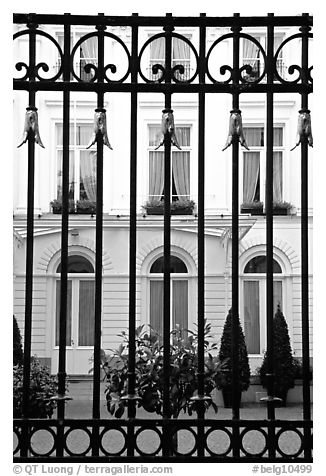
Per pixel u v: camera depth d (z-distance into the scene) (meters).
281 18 3.26
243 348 11.88
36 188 13.77
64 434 3.09
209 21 3.26
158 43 13.10
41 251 14.00
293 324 14.00
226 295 13.89
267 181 3.23
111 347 13.82
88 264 14.27
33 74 3.25
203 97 3.24
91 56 12.76
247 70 3.26
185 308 14.12
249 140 14.20
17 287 13.47
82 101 14.02
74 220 13.73
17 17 3.26
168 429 3.10
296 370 12.70
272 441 3.07
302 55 3.27
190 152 14.09
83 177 14.23
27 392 3.13
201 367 3.17
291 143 14.13
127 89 3.24
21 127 13.80
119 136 14.09
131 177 3.22
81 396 12.70
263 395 12.59
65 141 3.26
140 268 14.09
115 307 13.98
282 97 14.09
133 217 3.22
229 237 13.58
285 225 14.12
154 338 4.01
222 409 11.81
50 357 13.76
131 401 3.13
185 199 14.03
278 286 14.20
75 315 13.91
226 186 13.95
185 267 14.25
